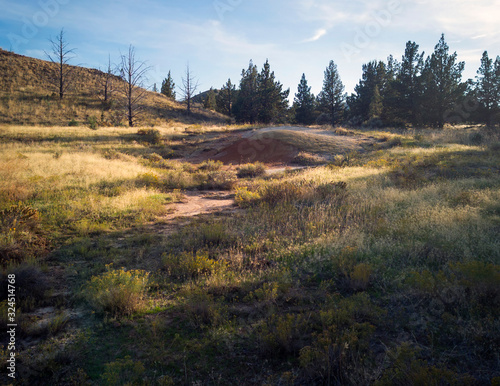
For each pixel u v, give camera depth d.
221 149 29.27
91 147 24.66
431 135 30.19
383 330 3.70
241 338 3.70
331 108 57.38
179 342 3.65
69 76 54.38
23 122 34.31
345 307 3.99
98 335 3.83
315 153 26.36
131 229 8.45
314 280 5.23
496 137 25.72
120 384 2.97
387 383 2.66
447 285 4.14
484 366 3.02
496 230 6.25
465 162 16.31
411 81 42.19
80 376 3.04
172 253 6.62
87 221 8.53
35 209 8.64
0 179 11.90
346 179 14.51
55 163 16.64
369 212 8.62
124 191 12.27
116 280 4.81
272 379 3.05
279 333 3.47
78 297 4.74
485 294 4.06
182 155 28.30
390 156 21.73
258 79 58.06
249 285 4.95
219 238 7.45
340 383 2.90
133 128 35.81
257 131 33.47
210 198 13.47
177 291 5.02
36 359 3.28
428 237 6.24
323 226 7.64
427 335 3.51
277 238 7.20
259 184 15.94
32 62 54.72
